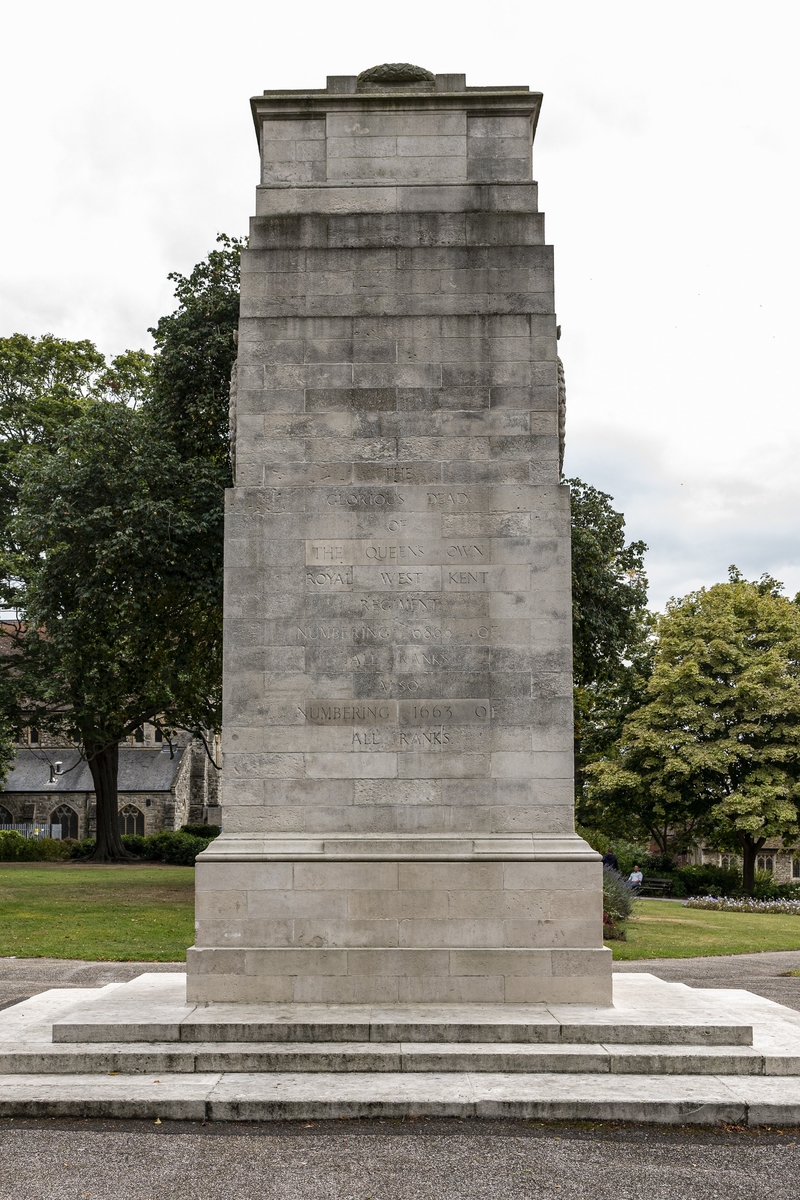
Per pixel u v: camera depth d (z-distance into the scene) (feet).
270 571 58.08
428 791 56.59
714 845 207.41
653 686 188.75
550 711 56.95
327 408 59.00
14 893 136.98
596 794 193.77
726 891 192.34
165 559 116.98
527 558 57.93
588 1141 40.98
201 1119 42.96
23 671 177.88
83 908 118.73
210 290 125.90
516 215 60.29
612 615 135.33
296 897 55.26
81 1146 40.11
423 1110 43.16
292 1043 49.49
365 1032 49.78
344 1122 42.75
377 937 55.11
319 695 57.31
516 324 59.31
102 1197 35.58
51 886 148.05
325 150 61.26
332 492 58.44
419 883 55.31
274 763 56.90
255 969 54.65
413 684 57.26
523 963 54.60
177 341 124.88
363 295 59.82
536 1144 40.57
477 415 58.85
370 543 58.13
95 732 179.52
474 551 57.98
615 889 114.42
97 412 125.08
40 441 176.65
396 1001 54.44
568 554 57.82
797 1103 43.04
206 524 115.44
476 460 58.54
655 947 98.37
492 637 57.47
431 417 58.85
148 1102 43.14
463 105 61.16
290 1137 41.06
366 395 59.11
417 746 56.85
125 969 78.74
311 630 57.67
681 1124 42.91
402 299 59.77
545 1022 50.19
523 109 61.11
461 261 59.88
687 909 152.66
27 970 78.23
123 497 118.21
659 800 189.67
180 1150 39.75
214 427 127.34
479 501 58.29
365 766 56.80
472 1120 42.98
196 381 124.26
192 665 133.08
